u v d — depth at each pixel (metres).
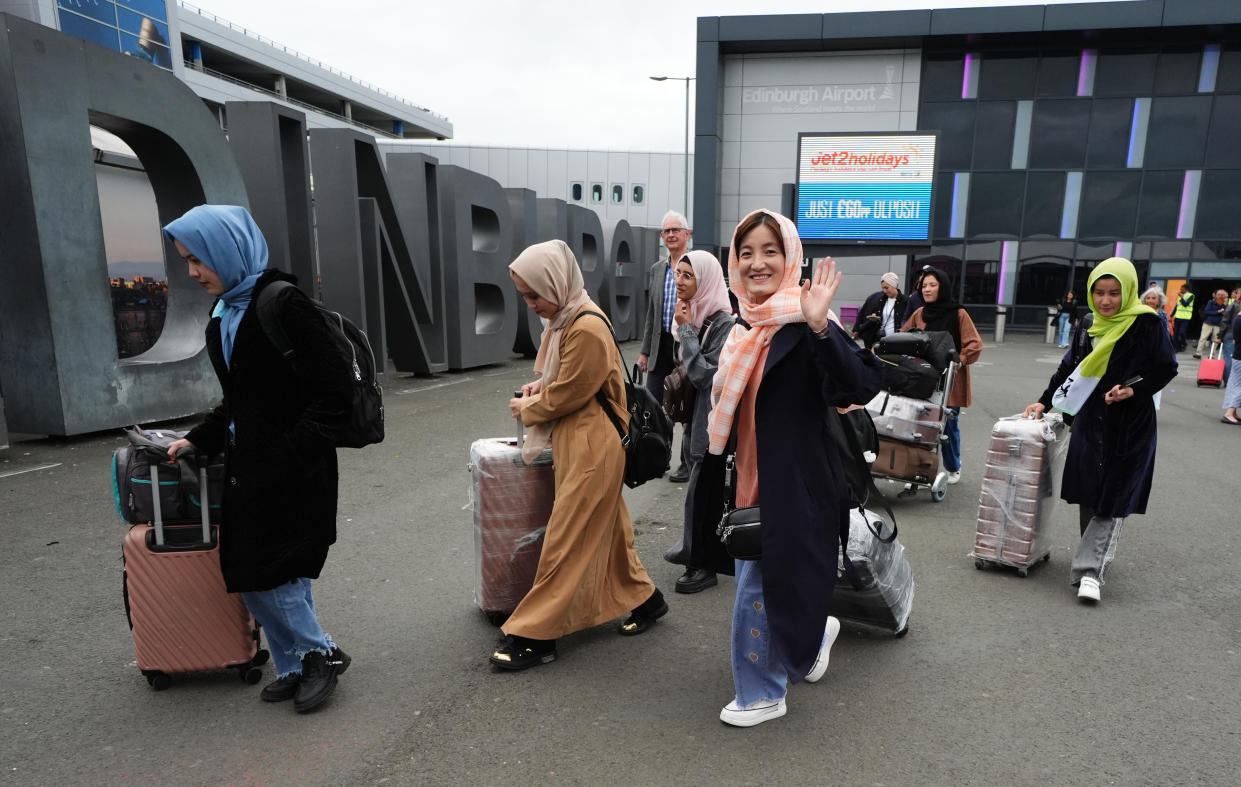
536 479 3.27
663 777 2.31
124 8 43.16
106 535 4.38
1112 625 3.44
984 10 20.56
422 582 3.84
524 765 2.37
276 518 2.44
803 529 2.34
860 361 2.24
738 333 2.59
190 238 2.30
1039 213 22.39
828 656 2.89
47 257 6.24
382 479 5.77
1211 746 2.49
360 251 9.75
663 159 34.31
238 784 2.26
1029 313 22.91
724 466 2.71
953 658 3.12
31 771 2.31
